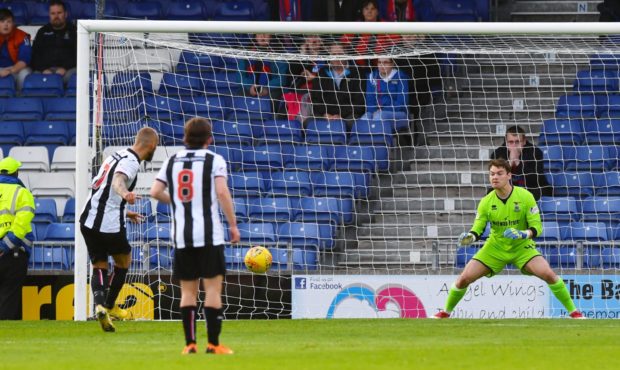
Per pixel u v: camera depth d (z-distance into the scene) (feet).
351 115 181.37
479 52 159.43
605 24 149.38
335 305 150.92
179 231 83.05
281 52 187.62
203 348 93.50
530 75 186.50
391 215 169.99
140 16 214.69
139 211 156.97
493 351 89.92
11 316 148.25
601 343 100.94
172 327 125.29
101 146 149.18
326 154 174.91
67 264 164.66
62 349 94.22
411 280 150.30
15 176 150.10
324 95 182.19
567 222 166.81
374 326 125.49
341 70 181.68
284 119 184.85
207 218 82.89
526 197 133.90
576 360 82.94
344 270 153.79
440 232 168.45
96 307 116.26
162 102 187.52
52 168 187.52
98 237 118.21
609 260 158.61
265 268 121.49
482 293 150.00
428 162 176.55
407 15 201.36
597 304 149.89
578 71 191.83
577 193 173.58
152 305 150.41
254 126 183.01
